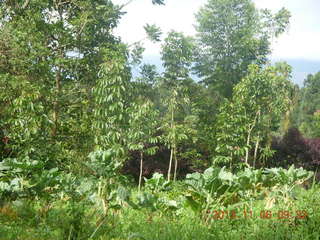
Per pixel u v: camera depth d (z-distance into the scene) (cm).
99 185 527
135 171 1534
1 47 1042
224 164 1616
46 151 1003
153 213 572
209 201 547
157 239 412
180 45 1575
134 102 1227
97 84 1184
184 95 1600
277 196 583
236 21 2772
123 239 432
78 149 1152
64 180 575
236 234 434
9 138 1027
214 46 2780
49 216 457
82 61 1207
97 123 1154
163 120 1526
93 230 426
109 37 1432
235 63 2655
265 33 2298
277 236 407
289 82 1565
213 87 2620
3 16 1202
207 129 1650
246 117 1462
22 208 491
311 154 1609
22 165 603
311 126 3791
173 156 1628
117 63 1142
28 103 988
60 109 1201
